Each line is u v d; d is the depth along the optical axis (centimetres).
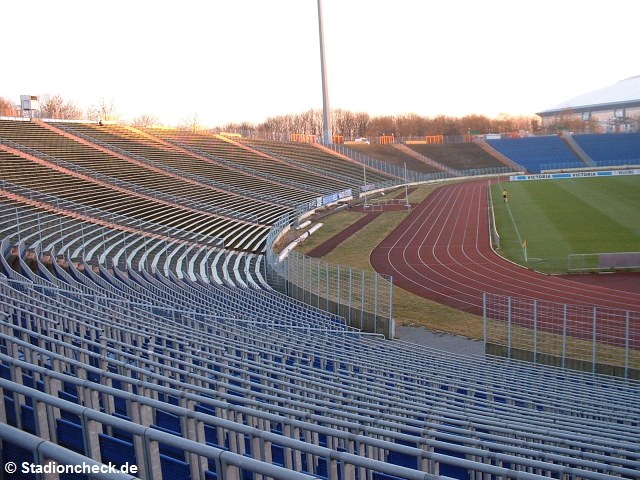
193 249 3906
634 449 960
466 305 3009
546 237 4675
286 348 1614
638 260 3556
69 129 6091
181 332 1500
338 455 450
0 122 5453
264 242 4700
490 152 12938
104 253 3086
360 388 1274
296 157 9294
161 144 7131
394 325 2609
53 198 3888
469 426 958
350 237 5238
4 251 2539
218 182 6362
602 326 2589
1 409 720
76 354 1063
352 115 18938
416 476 418
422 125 19400
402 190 9294
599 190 7656
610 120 19575
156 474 472
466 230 5294
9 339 830
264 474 394
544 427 1123
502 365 2109
